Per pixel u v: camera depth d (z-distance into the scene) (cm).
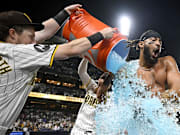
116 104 138
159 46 125
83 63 224
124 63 136
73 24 153
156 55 125
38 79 1947
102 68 150
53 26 151
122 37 146
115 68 140
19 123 1491
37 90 1944
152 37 127
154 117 119
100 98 197
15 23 106
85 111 215
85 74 227
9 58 101
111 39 139
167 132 116
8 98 103
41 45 109
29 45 107
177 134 115
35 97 1934
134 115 125
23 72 105
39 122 1703
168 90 120
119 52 147
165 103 120
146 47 127
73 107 2103
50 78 1977
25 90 112
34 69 109
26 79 108
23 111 1794
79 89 2127
